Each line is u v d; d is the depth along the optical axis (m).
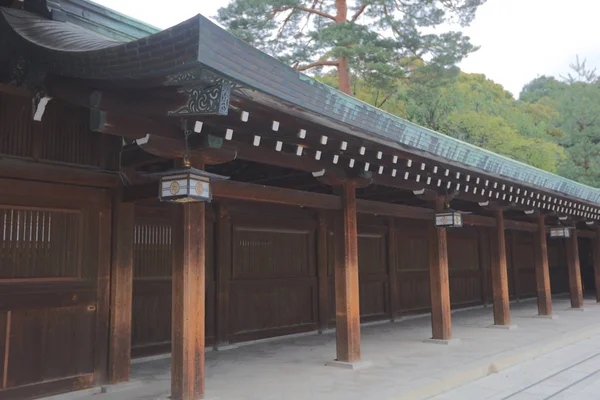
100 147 5.65
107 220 5.72
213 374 6.50
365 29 19.67
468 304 14.99
